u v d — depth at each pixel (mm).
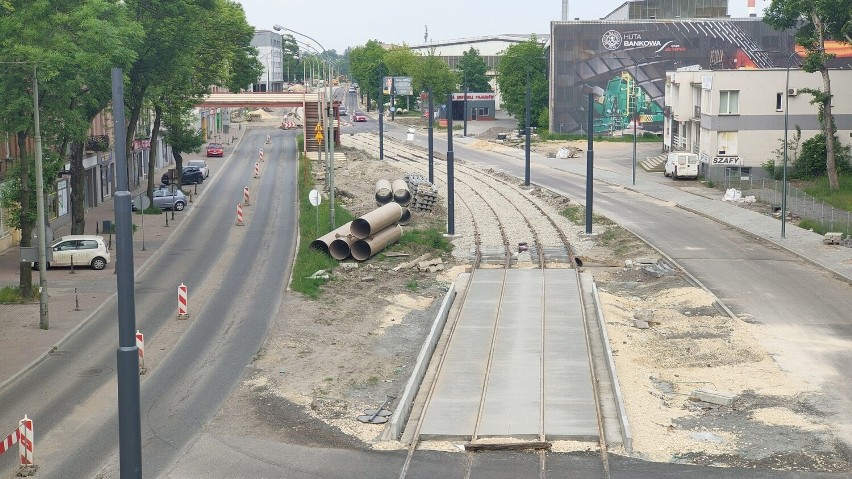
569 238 56312
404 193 64750
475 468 21531
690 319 36312
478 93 179375
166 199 68312
